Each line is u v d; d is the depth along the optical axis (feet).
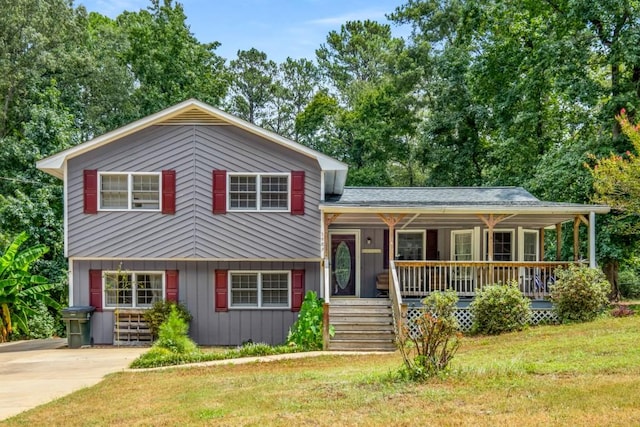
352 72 153.89
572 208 48.93
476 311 46.50
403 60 105.91
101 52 99.91
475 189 63.16
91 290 53.21
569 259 69.10
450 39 105.29
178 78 104.88
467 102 93.66
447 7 104.12
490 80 82.12
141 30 104.12
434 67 102.83
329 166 52.54
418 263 49.44
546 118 78.48
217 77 120.26
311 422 19.70
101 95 97.60
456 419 19.01
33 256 63.72
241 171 53.11
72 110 95.40
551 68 65.77
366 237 60.95
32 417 24.03
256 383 28.73
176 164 52.85
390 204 51.03
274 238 53.06
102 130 97.30
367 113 112.88
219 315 53.67
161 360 40.11
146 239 52.49
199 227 52.75
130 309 52.90
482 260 58.49
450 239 60.64
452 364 29.50
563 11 70.44
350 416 20.26
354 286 60.59
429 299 45.65
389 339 45.83
